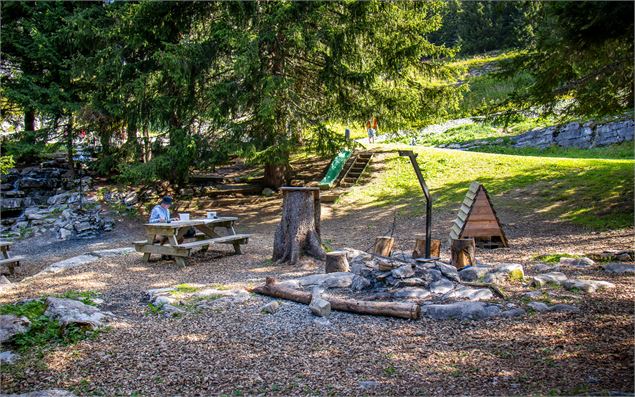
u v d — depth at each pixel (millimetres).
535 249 10797
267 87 15242
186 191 20172
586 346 5270
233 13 16344
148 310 7355
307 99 18797
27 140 20328
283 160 16953
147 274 10195
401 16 17359
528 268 8922
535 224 13539
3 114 22203
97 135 19578
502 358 5148
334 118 17828
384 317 6648
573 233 12133
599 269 8414
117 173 21969
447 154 21328
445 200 16875
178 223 11102
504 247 11383
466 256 8617
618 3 8406
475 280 7824
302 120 16891
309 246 10797
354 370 5066
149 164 16375
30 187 20938
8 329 6074
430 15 18547
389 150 22844
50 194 20688
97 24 19250
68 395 4684
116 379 5035
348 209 17422
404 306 6535
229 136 16750
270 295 7863
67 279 9930
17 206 19891
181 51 15711
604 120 22844
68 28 18547
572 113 12969
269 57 17438
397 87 17750
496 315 6410
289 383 4828
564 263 8930
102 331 6359
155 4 16391
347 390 4621
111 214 18250
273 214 17547
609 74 10594
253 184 20938
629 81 11258
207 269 10477
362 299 7316
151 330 6445
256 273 9812
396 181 19406
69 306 6875
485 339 5688
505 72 11453
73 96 20734
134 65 17922
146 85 16422
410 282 7523
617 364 4785
